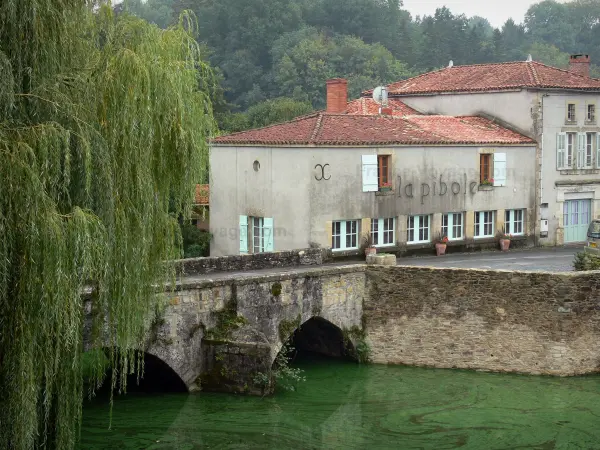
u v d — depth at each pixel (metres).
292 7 83.12
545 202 40.12
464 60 99.69
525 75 40.59
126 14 18.52
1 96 15.07
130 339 18.06
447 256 35.94
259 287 25.92
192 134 18.36
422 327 28.45
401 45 96.00
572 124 40.97
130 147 17.14
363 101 40.81
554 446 21.67
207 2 81.06
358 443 21.78
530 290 27.23
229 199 35.56
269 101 62.31
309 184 32.34
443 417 23.75
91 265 15.73
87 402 24.33
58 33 16.67
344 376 27.45
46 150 15.27
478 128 39.03
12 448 15.30
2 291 14.67
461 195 36.94
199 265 27.64
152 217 18.00
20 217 14.96
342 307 28.42
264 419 23.30
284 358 26.73
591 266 29.02
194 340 24.67
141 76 17.27
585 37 115.81
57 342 15.63
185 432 22.16
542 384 26.52
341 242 33.50
